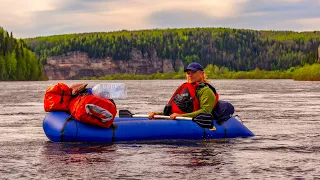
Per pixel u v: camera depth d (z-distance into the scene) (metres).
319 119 15.20
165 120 10.05
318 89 47.62
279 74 143.88
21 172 7.02
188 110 10.23
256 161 7.81
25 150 8.91
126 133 9.69
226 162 7.73
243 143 9.70
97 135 9.52
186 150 8.84
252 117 15.95
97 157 8.16
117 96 9.66
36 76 141.88
